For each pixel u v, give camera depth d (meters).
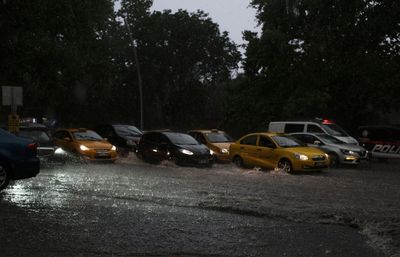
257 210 9.88
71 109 48.97
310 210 10.03
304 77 32.47
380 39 31.19
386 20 30.28
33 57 28.06
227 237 7.50
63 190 12.31
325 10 31.73
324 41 31.73
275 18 34.12
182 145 20.77
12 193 11.52
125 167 19.36
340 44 31.84
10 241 6.96
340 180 16.06
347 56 31.58
